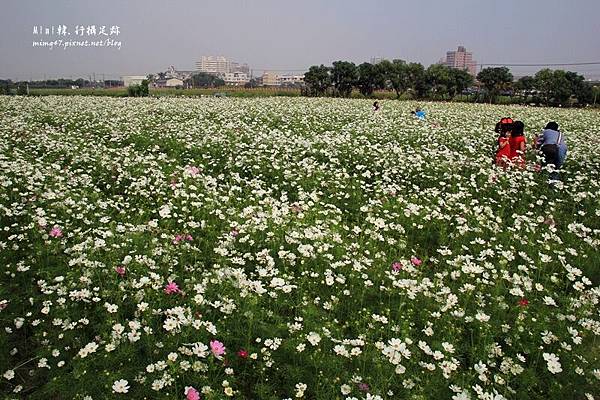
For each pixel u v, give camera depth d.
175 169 8.52
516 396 3.29
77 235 5.07
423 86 51.62
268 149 10.52
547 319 4.02
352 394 3.10
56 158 9.21
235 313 3.84
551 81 44.72
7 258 4.67
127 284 4.00
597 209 7.21
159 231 5.32
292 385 3.25
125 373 3.08
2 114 16.20
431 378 3.31
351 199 7.59
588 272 5.29
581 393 3.38
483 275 4.73
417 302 4.34
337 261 4.93
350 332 3.99
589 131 16.08
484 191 8.13
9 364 3.31
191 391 2.76
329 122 16.70
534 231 6.09
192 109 19.45
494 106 35.44
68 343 3.48
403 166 9.33
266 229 5.53
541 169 8.80
